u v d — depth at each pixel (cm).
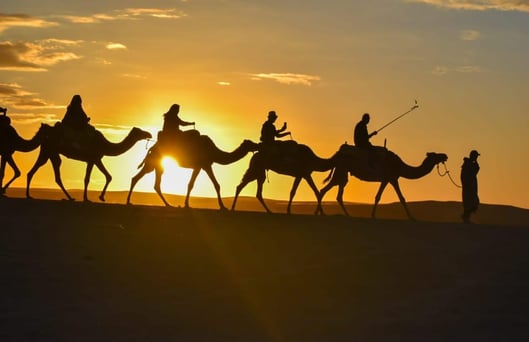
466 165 4175
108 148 3988
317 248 3219
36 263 2784
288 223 3625
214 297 2581
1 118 4044
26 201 3788
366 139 4097
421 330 2364
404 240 3422
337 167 4081
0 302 2411
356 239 3394
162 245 3120
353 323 2408
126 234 3228
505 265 3103
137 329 2253
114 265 2836
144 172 3997
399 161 4112
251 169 4009
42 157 4038
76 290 2559
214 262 2958
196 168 3962
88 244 3052
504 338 2316
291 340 2241
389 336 2300
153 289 2627
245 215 3769
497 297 2716
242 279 2786
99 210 3666
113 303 2466
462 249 3319
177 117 3972
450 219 6581
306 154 4044
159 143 3950
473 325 2423
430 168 4128
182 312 2420
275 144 4019
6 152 4041
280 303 2567
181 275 2788
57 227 3247
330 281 2816
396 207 6831
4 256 2839
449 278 2914
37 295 2492
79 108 4000
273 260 3027
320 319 2433
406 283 2838
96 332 2208
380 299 2659
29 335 2158
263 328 2328
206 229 3416
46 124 4047
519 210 7012
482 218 6694
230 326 2328
